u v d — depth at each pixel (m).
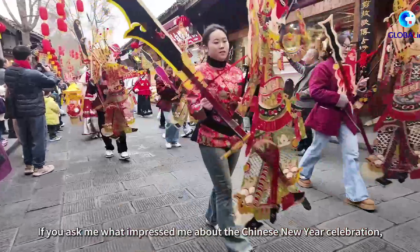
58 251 2.09
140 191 3.22
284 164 1.78
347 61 2.34
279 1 1.65
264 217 1.78
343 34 2.33
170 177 3.66
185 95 1.87
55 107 6.06
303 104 3.42
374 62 2.54
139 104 9.67
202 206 2.79
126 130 4.21
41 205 2.90
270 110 1.73
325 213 2.55
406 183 3.13
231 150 1.73
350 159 2.63
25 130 3.77
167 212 2.68
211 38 1.76
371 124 2.39
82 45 4.08
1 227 2.46
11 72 3.53
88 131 6.21
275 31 1.68
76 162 4.46
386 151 2.27
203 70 1.79
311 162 3.09
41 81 3.65
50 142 6.03
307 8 5.00
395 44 2.11
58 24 3.74
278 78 1.74
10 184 3.54
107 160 4.54
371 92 2.31
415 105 2.08
